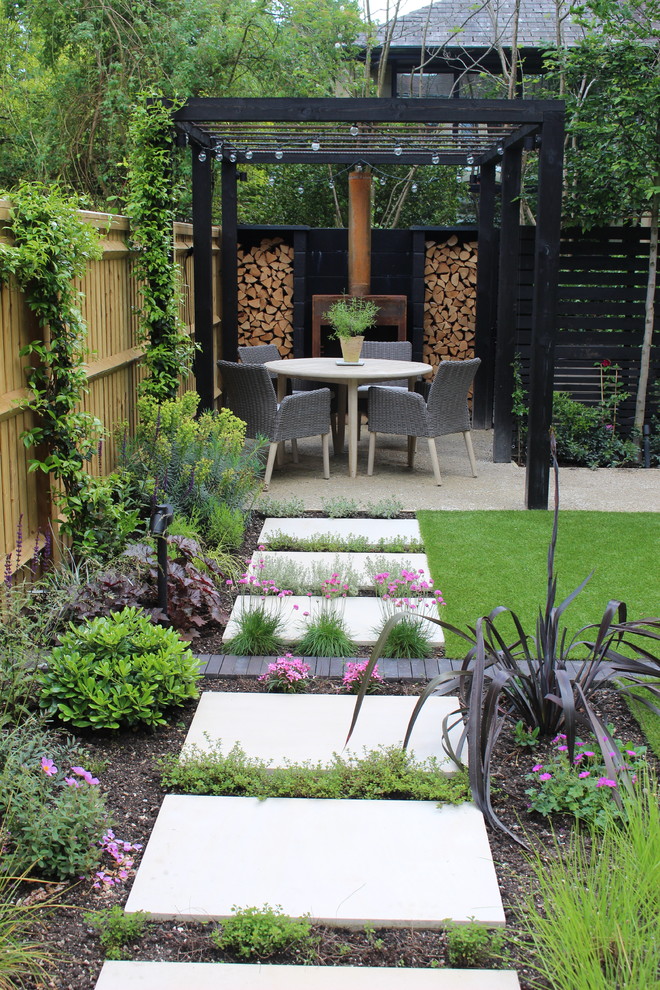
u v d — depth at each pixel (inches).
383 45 525.0
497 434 315.0
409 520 233.0
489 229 357.4
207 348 277.0
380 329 405.4
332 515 235.8
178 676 132.0
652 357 339.3
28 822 97.8
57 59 502.0
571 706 106.3
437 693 121.1
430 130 287.4
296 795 110.8
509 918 91.4
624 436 347.3
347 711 132.5
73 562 169.2
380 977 83.2
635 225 336.2
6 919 88.7
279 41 486.9
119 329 230.4
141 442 229.9
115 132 448.5
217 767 113.3
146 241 233.8
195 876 95.7
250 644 153.4
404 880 95.3
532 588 183.3
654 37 308.0
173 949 87.0
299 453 326.3
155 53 441.1
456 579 188.1
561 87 336.8
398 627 154.0
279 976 83.3
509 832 101.8
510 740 123.3
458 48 523.8
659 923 80.0
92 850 98.8
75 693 125.6
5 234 155.7
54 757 112.8
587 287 335.3
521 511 244.5
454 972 83.8
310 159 348.2
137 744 123.2
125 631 133.0
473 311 402.6
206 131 284.8
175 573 160.6
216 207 482.9
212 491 223.3
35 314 165.6
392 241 395.9
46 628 143.1
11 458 160.1
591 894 82.2
